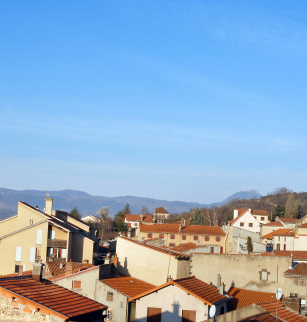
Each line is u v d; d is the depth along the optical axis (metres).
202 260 49.91
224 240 121.75
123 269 49.44
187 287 39.00
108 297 42.50
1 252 67.88
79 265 54.31
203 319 37.31
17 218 73.44
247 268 49.69
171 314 37.78
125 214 183.75
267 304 36.75
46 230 68.00
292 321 34.09
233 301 45.50
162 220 196.75
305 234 99.69
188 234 122.56
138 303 38.56
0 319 25.84
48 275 51.28
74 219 90.69
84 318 27.34
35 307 25.81
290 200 196.62
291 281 48.41
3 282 28.27
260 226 141.50
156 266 48.25
